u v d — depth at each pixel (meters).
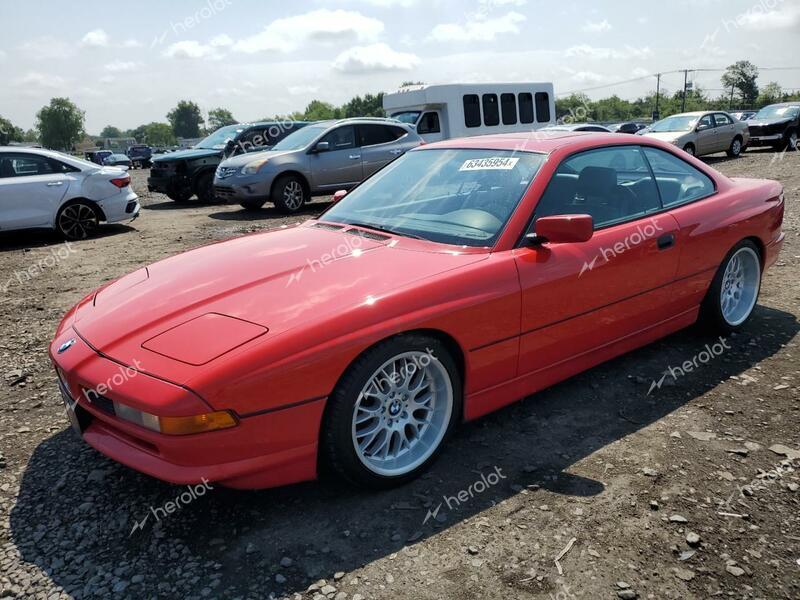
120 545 2.32
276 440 2.28
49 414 3.46
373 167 12.27
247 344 2.25
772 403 3.28
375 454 2.59
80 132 143.50
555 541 2.28
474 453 2.88
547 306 2.96
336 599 2.02
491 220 3.04
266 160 11.20
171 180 13.55
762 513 2.41
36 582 2.14
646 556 2.19
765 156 19.47
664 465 2.74
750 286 4.25
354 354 2.36
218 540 2.34
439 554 2.22
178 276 2.93
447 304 2.59
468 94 17.53
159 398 2.14
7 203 8.72
